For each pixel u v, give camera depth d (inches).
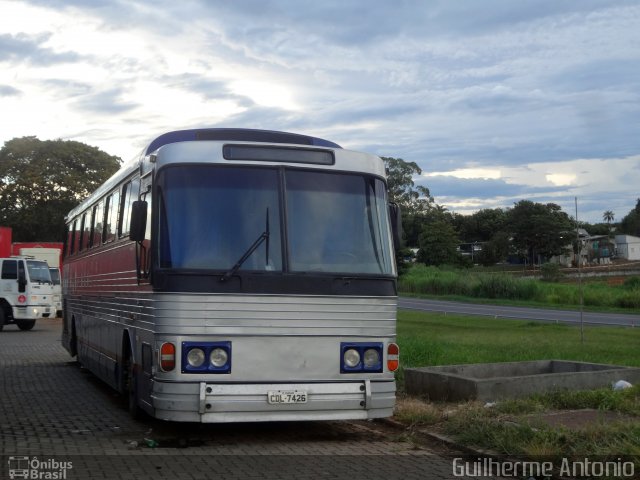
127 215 436.5
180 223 345.7
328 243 359.3
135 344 402.6
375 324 360.2
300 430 403.5
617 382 482.9
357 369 354.6
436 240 4042.8
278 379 343.3
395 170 4505.4
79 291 644.1
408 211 4421.8
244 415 336.8
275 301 344.8
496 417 389.7
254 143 362.0
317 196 363.3
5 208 2314.2
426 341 776.9
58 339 1055.6
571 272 3469.5
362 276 358.9
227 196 352.2
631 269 3462.1
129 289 421.1
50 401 501.7
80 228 657.6
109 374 493.0
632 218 5807.1
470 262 4111.7
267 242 350.3
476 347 780.6
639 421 370.0
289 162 363.3
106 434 384.5
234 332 339.3
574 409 422.3
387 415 358.3
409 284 2770.7
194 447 355.9
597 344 855.1
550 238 4692.4
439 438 369.7
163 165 353.4
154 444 357.7
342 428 411.5
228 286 340.2
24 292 1181.7
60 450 344.2
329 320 351.9
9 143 2374.5
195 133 391.5
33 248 1550.2
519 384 457.1
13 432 388.2
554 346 808.3
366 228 368.8
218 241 346.0
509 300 2290.8
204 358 335.9
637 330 1163.3
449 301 2321.6
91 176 2391.7
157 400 336.2
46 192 2341.3
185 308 335.9
